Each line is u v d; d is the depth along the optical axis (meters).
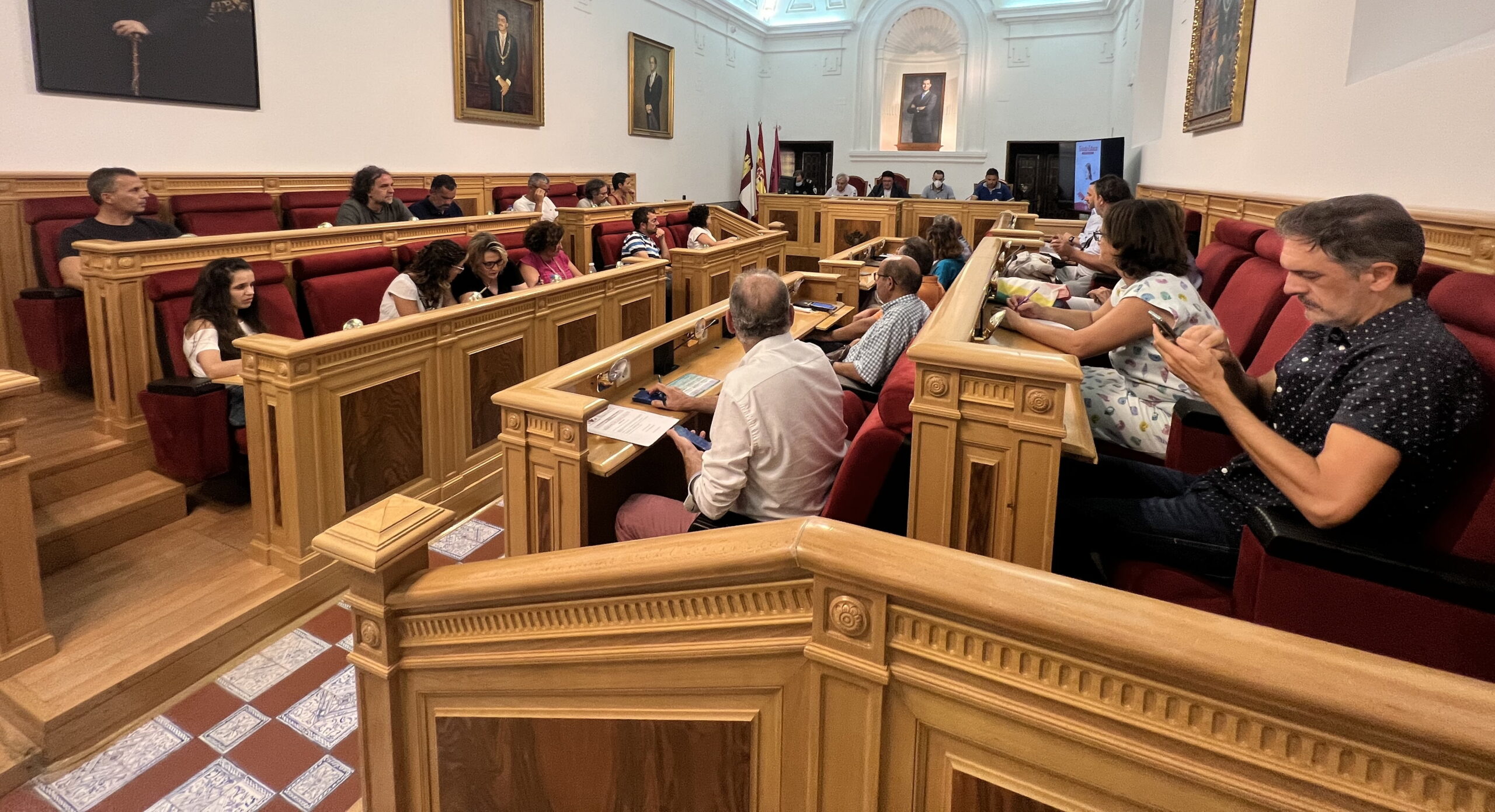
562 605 1.23
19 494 2.34
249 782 2.18
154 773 2.21
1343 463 1.33
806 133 14.89
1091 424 2.48
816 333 4.44
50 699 2.26
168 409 3.13
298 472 2.84
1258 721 0.75
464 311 3.54
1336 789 0.72
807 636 1.04
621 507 2.47
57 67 5.07
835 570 0.96
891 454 1.89
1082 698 0.85
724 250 6.61
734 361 3.30
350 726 2.40
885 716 0.99
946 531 1.80
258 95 6.34
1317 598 1.33
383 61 7.45
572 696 1.28
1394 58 3.13
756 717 1.12
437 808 1.52
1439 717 0.66
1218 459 2.16
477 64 8.51
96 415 3.56
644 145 11.72
